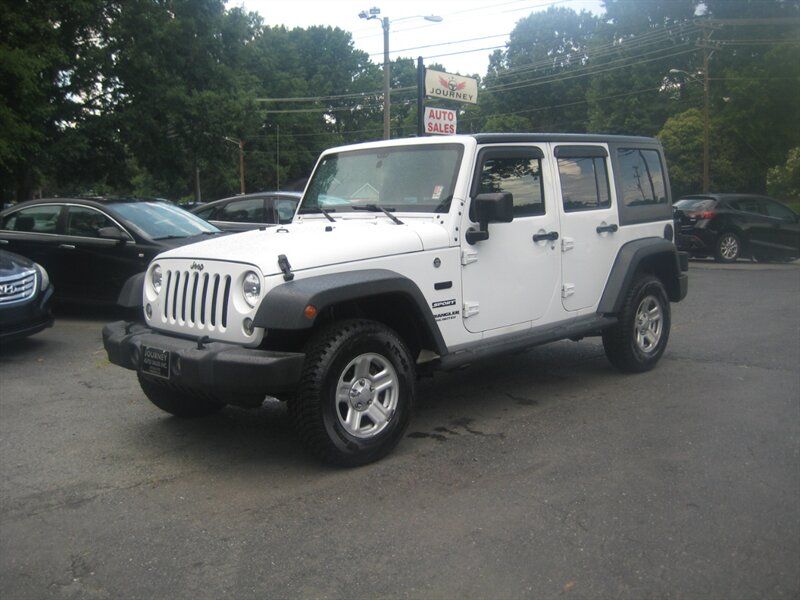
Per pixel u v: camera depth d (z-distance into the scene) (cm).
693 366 680
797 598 293
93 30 1822
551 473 424
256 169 5938
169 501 397
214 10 1989
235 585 310
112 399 600
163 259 466
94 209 927
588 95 4650
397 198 518
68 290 932
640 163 664
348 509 381
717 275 1438
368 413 439
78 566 329
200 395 436
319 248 425
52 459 463
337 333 420
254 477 428
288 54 6188
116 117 1823
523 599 295
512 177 529
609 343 633
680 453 454
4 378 674
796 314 964
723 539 342
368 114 6675
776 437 480
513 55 5775
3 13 1509
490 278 509
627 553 330
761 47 3812
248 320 407
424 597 297
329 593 302
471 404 569
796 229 1734
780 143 3625
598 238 602
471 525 360
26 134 1527
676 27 4125
